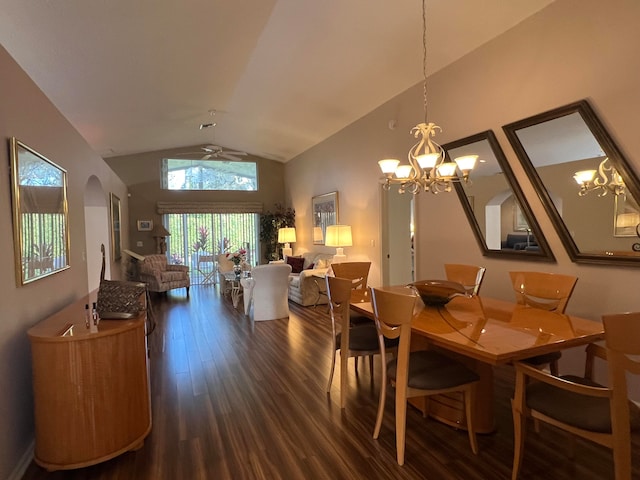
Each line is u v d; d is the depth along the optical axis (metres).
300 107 5.94
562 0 2.84
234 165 9.59
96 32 3.03
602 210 2.65
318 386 3.09
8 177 2.10
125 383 2.13
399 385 2.08
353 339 2.85
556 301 2.60
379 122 5.32
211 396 2.93
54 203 2.86
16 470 2.04
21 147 2.23
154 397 2.92
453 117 3.94
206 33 3.56
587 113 2.67
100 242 5.45
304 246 8.48
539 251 3.13
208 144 9.16
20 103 2.28
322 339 4.38
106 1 2.66
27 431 2.23
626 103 2.48
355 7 3.38
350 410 2.68
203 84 5.00
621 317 1.49
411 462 2.08
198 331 4.79
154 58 3.80
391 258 5.50
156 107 5.55
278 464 2.08
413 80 4.43
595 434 1.57
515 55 3.23
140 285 2.44
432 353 2.47
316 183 7.69
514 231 3.35
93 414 2.01
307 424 2.50
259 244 9.75
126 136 6.83
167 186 9.09
